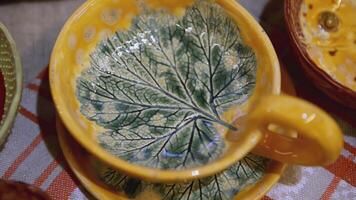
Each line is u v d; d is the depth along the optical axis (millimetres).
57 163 367
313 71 360
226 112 361
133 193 344
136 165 321
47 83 392
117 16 376
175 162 342
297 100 308
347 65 389
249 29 363
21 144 372
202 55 380
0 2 384
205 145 349
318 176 368
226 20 372
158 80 374
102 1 365
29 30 401
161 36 385
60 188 359
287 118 304
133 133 354
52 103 385
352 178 369
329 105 391
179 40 385
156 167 338
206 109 364
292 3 378
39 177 362
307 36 392
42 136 375
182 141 351
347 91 352
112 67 375
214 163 321
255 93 358
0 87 354
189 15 382
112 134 353
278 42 413
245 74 367
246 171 351
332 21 400
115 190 344
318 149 307
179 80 374
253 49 365
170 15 384
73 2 400
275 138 330
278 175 348
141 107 364
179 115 362
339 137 303
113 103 364
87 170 348
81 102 359
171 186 346
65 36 355
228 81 370
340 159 373
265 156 344
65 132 358
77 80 364
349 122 387
